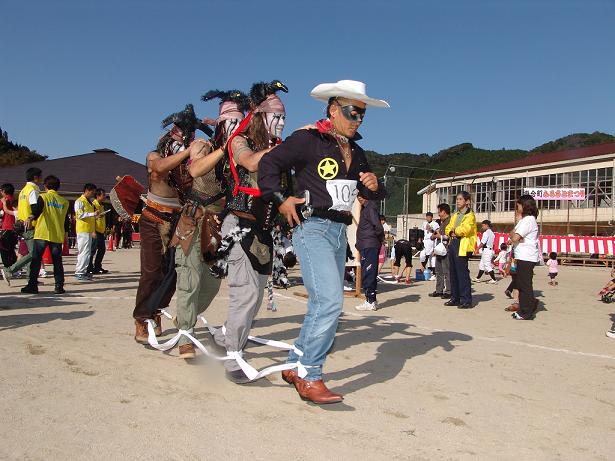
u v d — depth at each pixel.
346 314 8.05
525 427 3.57
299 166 3.84
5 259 11.27
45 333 5.53
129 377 4.18
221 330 4.90
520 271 8.23
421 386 4.35
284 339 5.87
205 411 3.55
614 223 28.34
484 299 10.85
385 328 6.88
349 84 3.77
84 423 3.24
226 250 4.16
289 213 3.64
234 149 4.17
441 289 10.74
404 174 38.09
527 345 6.18
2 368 4.23
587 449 3.27
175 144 5.03
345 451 3.04
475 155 62.78
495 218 34.41
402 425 3.49
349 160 3.92
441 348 5.79
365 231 8.62
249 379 4.02
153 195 5.08
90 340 5.32
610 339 6.79
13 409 3.40
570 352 5.89
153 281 5.15
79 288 9.79
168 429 3.21
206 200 4.73
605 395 4.38
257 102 4.34
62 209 8.91
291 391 4.09
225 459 2.85
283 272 4.52
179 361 4.71
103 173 35.12
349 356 5.23
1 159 62.03
